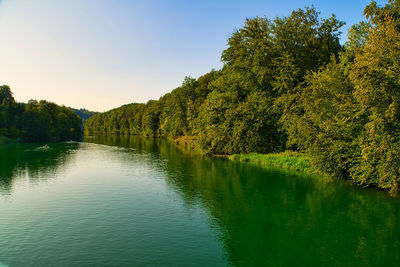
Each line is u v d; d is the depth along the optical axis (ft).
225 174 110.93
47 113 384.68
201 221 59.82
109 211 66.08
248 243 49.44
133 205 70.85
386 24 72.79
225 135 163.73
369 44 77.20
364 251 46.80
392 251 46.78
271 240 50.70
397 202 73.36
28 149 222.48
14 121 329.52
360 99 74.38
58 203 72.43
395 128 72.95
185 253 45.42
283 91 143.84
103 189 87.04
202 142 180.86
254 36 159.74
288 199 76.18
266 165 134.10
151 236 51.98
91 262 42.29
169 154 185.88
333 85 95.40
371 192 82.99
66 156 174.09
